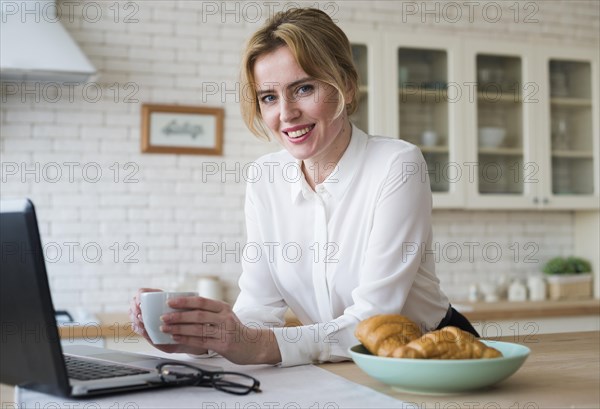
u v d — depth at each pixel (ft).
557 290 14.83
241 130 13.76
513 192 14.33
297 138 5.19
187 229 13.48
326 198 5.47
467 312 12.81
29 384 3.63
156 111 13.33
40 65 11.43
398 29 14.56
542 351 4.98
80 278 13.00
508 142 14.39
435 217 14.89
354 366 4.52
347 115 5.48
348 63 5.30
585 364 4.43
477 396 3.52
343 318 4.75
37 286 3.37
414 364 3.48
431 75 13.96
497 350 3.70
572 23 15.58
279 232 5.74
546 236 15.53
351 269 5.43
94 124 13.14
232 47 13.79
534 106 14.51
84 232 13.04
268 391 3.70
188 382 3.79
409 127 13.80
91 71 11.69
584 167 14.87
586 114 14.97
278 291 5.97
